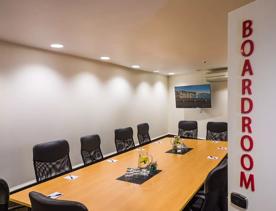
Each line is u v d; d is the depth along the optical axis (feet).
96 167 9.56
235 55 4.86
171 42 11.87
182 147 12.89
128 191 7.08
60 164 9.75
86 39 11.13
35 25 8.98
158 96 26.22
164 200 6.45
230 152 4.99
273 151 4.14
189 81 26.50
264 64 4.28
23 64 12.41
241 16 4.72
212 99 25.12
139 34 10.39
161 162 10.22
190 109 26.58
